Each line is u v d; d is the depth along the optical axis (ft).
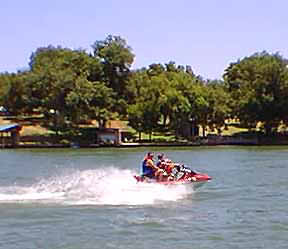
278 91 423.64
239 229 79.20
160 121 424.05
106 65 454.81
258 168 189.06
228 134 428.56
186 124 413.18
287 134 426.92
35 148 377.71
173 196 111.45
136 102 424.87
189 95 408.46
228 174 166.09
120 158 259.19
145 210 95.09
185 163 217.77
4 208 96.37
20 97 445.37
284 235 75.05
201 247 69.00
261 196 114.21
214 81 482.28
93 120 440.86
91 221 85.35
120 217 88.63
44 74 426.92
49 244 71.15
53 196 108.88
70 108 415.85
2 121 453.99
